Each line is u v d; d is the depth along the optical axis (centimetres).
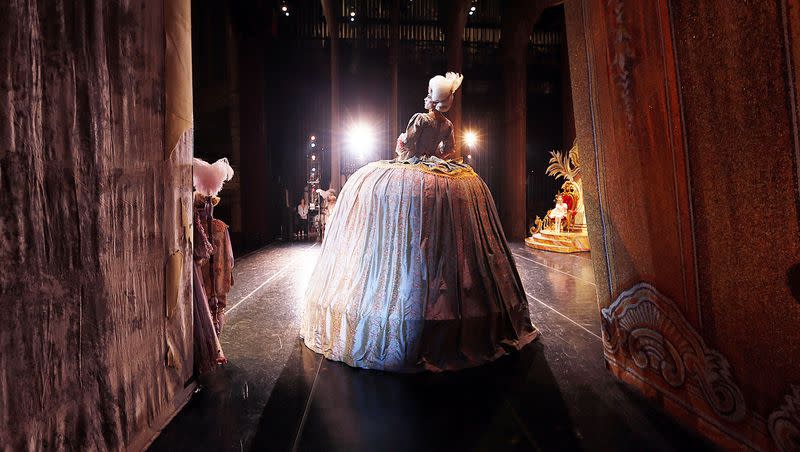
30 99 118
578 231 943
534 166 1555
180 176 218
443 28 1465
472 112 1506
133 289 171
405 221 268
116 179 159
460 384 237
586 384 236
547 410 208
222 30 1013
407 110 1482
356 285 273
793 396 132
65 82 132
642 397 218
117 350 159
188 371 227
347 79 1455
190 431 191
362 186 297
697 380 176
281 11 1323
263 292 496
